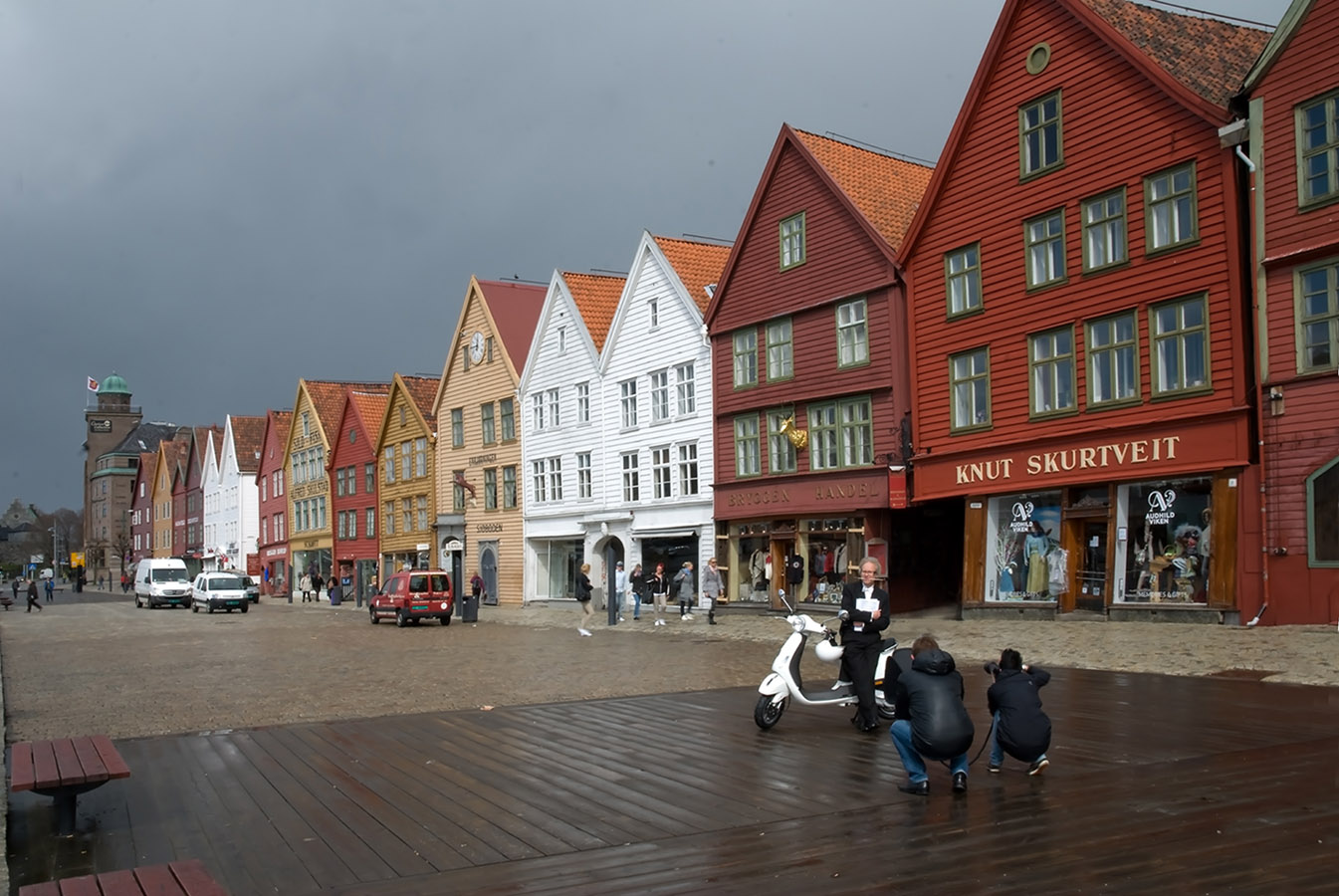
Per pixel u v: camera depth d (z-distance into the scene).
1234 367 21.30
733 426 34.88
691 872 7.03
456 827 8.31
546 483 45.88
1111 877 6.57
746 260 34.41
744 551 34.72
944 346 27.72
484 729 12.73
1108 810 8.16
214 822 8.68
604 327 43.88
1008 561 25.94
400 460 58.97
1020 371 25.72
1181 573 22.11
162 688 17.92
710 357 35.91
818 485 31.31
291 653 24.84
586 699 15.34
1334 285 19.70
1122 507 23.36
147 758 11.39
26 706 16.02
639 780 9.80
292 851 7.81
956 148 27.38
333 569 67.50
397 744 11.85
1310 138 20.19
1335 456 19.48
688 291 37.12
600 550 42.09
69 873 7.50
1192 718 12.12
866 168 32.47
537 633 31.23
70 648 28.22
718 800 8.95
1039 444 25.11
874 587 12.26
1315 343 19.98
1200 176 22.06
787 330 32.81
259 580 83.31
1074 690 14.70
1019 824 7.87
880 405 29.56
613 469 41.09
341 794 9.48
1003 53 26.28
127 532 139.12
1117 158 23.62
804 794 9.08
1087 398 24.14
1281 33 20.53
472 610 38.78
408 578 37.19
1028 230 25.67
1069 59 24.66
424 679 18.41
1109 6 24.77
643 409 39.38
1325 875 6.46
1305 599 19.81
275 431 79.81
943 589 30.83
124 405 150.75
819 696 12.58
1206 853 6.98
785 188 32.88
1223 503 21.30
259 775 10.40
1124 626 22.02
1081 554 24.41
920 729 8.81
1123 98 23.50
